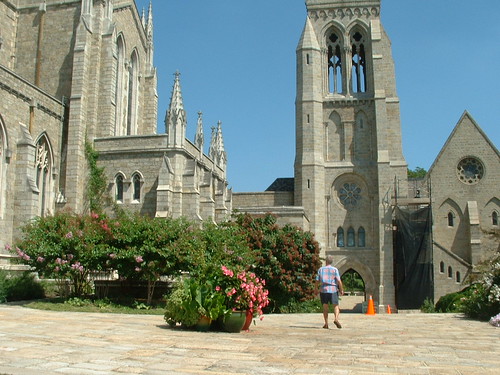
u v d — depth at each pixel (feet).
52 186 138.62
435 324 70.79
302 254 138.72
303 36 228.43
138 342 43.04
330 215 216.33
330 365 33.60
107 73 151.64
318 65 226.79
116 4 165.99
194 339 46.21
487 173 216.54
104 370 30.30
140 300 93.81
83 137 145.48
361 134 222.07
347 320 79.92
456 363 35.24
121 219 95.40
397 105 224.33
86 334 47.32
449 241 214.69
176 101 143.43
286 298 132.36
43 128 134.72
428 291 195.52
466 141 220.43
